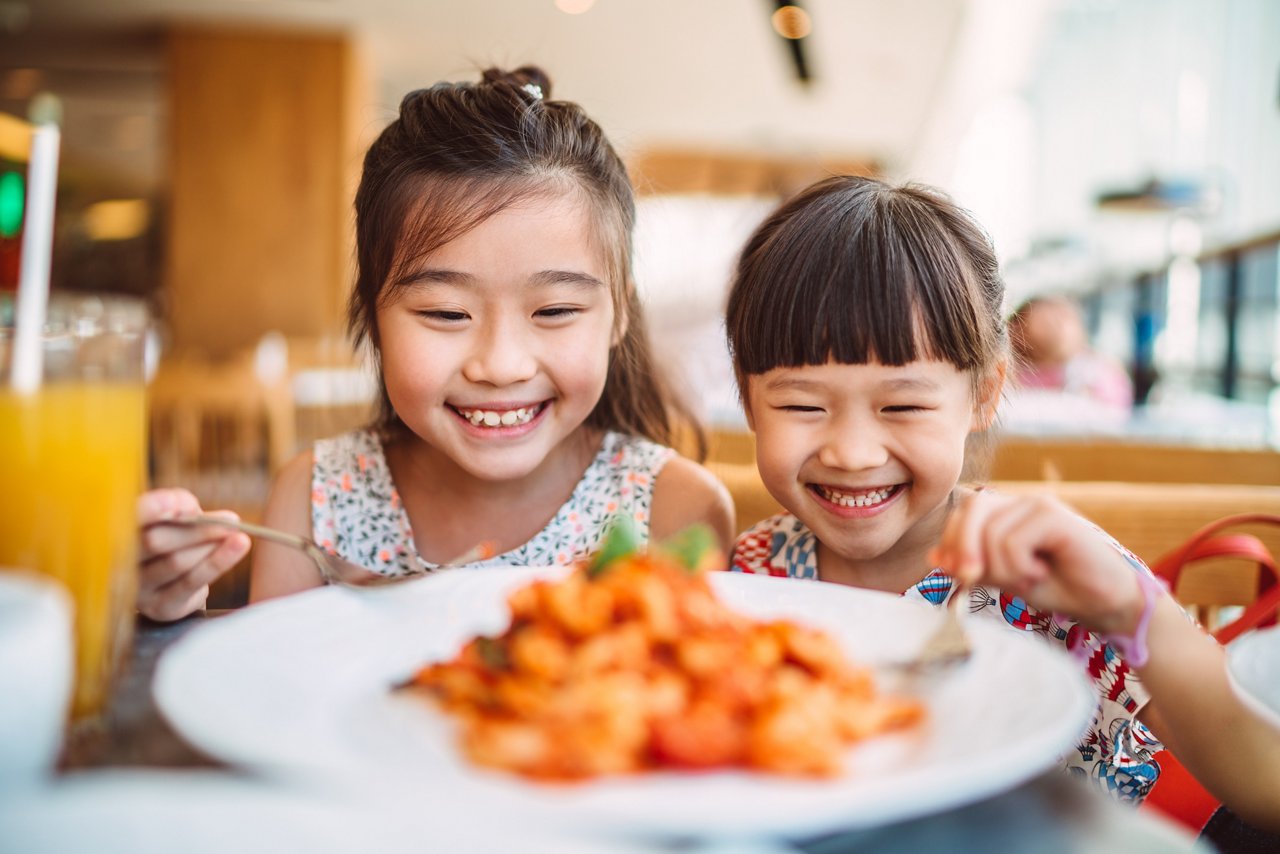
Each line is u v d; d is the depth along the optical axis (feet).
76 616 1.78
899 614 2.25
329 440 4.60
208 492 10.11
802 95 25.23
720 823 1.34
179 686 1.67
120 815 1.15
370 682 1.92
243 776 1.58
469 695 1.82
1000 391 3.77
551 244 3.53
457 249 3.48
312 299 18.62
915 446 3.15
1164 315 18.78
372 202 3.92
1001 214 41.73
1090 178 33.53
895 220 3.26
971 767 1.47
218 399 10.58
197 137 18.51
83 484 1.79
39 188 1.88
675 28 19.38
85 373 1.92
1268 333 13.80
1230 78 21.90
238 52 18.48
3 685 1.25
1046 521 2.30
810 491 3.32
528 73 4.96
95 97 22.43
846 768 1.62
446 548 4.31
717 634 1.82
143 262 26.53
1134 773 3.24
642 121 28.09
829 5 18.69
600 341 3.74
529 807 1.33
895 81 24.20
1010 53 24.18
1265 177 19.51
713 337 8.70
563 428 3.75
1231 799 2.62
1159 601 2.69
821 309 3.09
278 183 18.58
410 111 4.09
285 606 2.16
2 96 22.38
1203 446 6.63
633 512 4.25
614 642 1.70
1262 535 4.32
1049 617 3.39
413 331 3.58
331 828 1.16
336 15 17.94
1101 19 32.58
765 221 3.77
